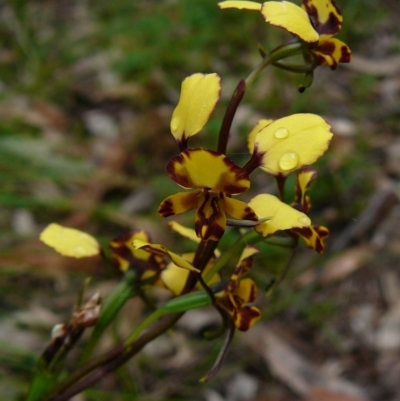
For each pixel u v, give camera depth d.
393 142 0.54
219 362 0.21
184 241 0.44
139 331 0.21
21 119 0.54
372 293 0.43
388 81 0.62
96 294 0.22
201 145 0.52
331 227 0.47
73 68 0.66
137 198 0.48
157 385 0.38
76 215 0.45
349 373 0.39
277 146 0.19
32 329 0.39
